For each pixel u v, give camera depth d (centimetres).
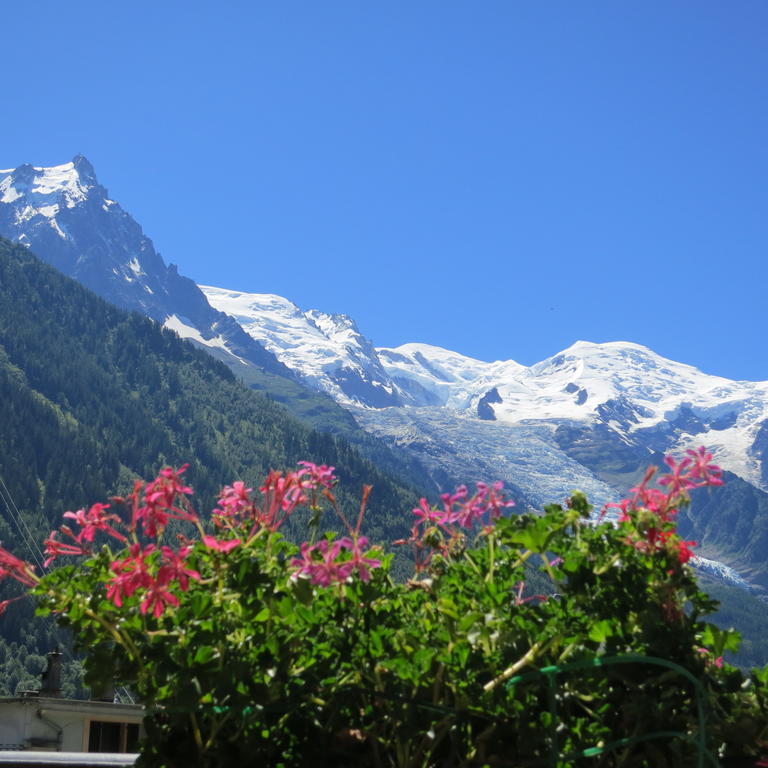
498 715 246
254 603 249
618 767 252
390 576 277
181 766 246
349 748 254
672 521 264
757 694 264
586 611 263
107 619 245
